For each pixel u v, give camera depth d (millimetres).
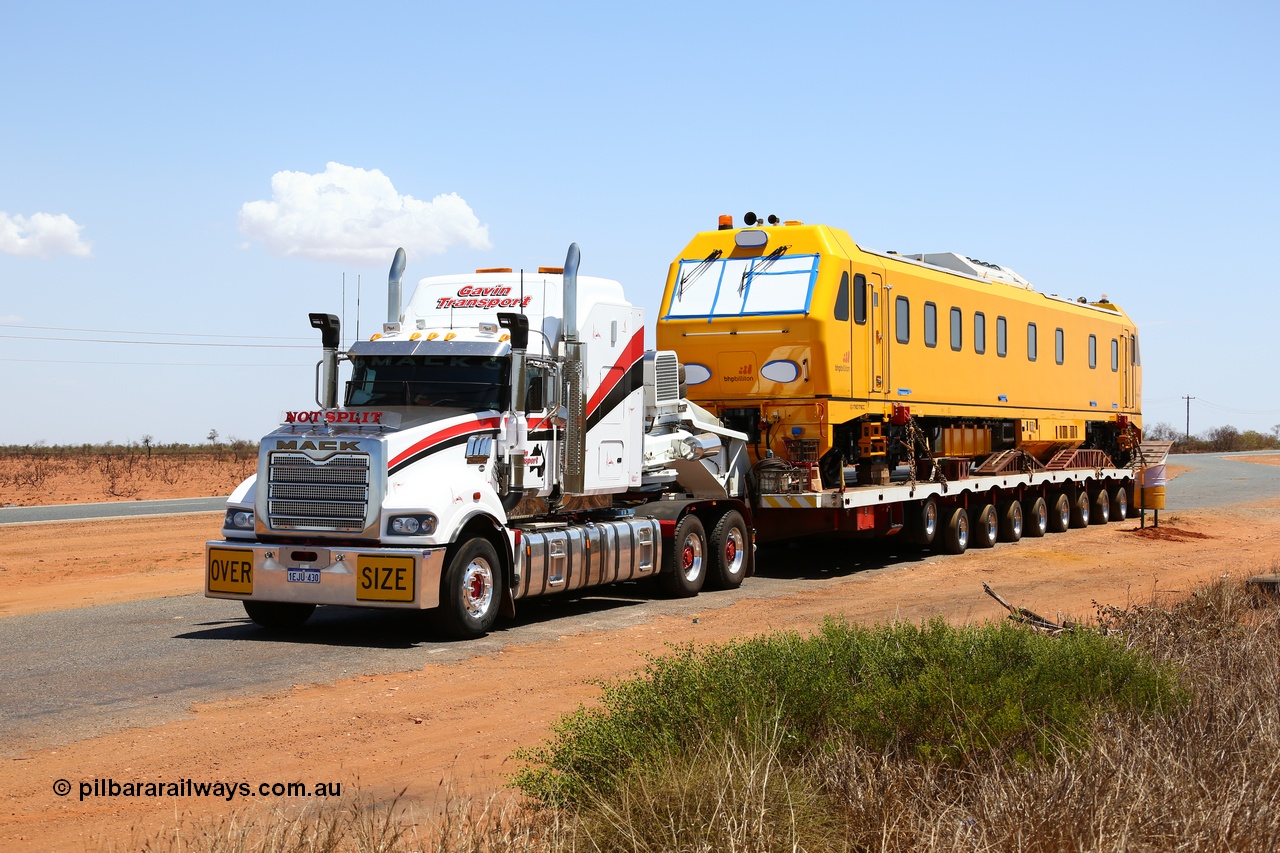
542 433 13125
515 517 13086
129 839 5891
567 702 8992
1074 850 5035
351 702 8961
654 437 15898
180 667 10242
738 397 18031
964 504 21438
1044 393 25391
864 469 19047
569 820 5578
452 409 12547
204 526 25172
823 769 5988
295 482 11602
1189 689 7449
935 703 6605
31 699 8922
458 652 11117
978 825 5258
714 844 5105
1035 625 10273
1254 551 21234
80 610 13859
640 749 6168
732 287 18234
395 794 6680
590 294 14102
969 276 22531
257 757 7422
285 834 5430
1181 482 46031
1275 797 5582
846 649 7645
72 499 34438
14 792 6664
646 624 12906
